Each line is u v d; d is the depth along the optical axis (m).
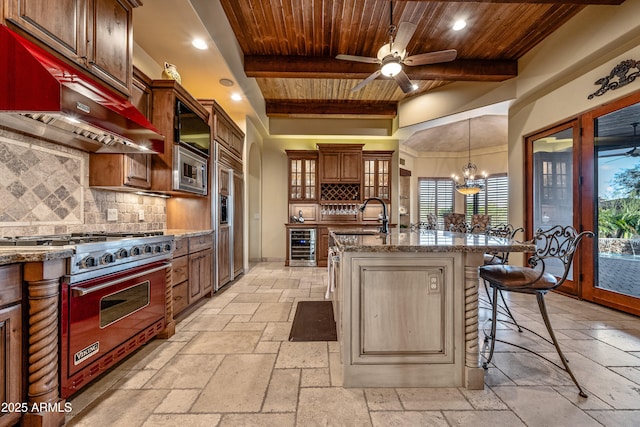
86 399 1.50
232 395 1.54
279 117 5.91
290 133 5.93
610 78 2.87
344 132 5.95
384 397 1.52
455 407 1.44
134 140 2.01
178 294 2.61
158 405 1.46
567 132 3.43
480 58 3.91
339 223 5.55
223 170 3.83
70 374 1.37
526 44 3.58
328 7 2.89
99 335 1.55
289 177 5.86
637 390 1.57
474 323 1.59
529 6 2.89
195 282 2.96
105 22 1.89
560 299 3.25
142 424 1.32
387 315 1.60
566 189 3.44
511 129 4.35
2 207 1.63
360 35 3.37
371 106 5.59
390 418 1.36
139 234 2.14
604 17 2.75
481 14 3.01
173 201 3.48
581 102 3.19
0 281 1.13
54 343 1.29
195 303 3.14
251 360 1.92
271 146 6.18
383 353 1.61
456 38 3.44
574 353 1.99
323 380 1.69
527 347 2.09
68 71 1.52
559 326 2.46
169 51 2.98
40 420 1.22
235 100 4.21
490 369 1.79
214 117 3.52
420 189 8.42
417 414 1.39
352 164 5.71
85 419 1.35
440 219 8.35
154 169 2.72
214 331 2.41
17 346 1.20
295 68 3.83
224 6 2.94
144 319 1.96
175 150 2.74
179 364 1.86
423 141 7.52
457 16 3.04
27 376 1.23
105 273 1.60
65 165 2.05
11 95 1.33
